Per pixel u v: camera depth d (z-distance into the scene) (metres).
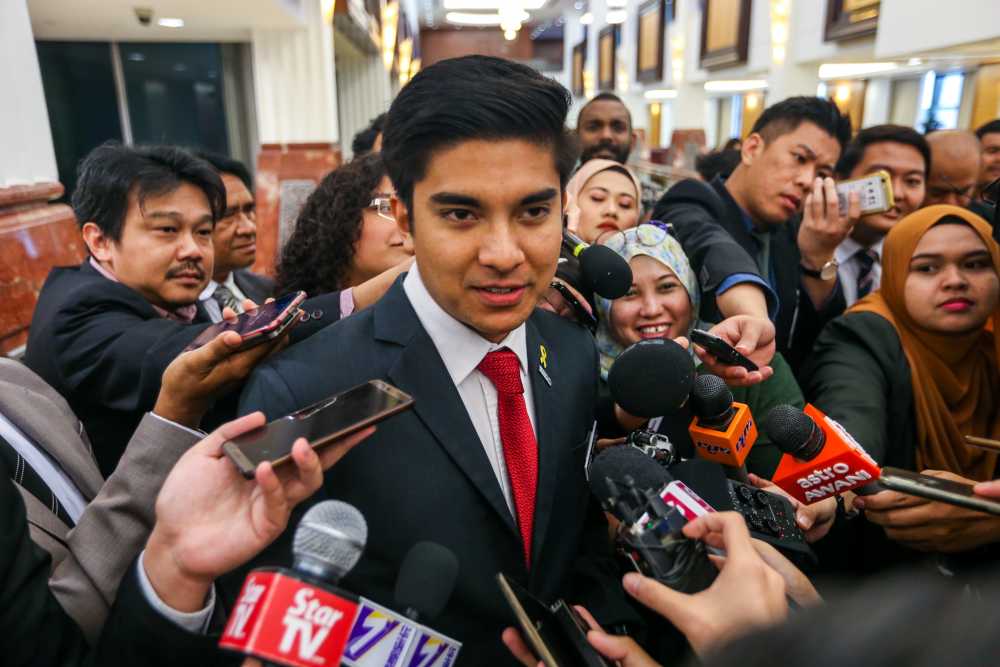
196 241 1.55
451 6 12.33
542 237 0.83
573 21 18.08
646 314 1.45
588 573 1.03
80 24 4.77
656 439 1.06
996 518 1.14
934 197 2.76
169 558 0.74
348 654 0.75
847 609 0.36
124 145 1.55
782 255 2.20
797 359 2.19
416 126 0.78
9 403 1.02
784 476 1.10
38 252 2.33
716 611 0.64
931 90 4.91
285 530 0.86
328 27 5.32
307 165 5.34
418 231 0.83
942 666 0.31
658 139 11.70
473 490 0.90
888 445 1.61
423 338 0.93
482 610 0.88
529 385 1.02
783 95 6.39
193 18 4.66
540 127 0.78
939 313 1.58
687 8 9.31
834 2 5.36
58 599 0.85
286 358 0.93
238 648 0.58
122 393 1.26
